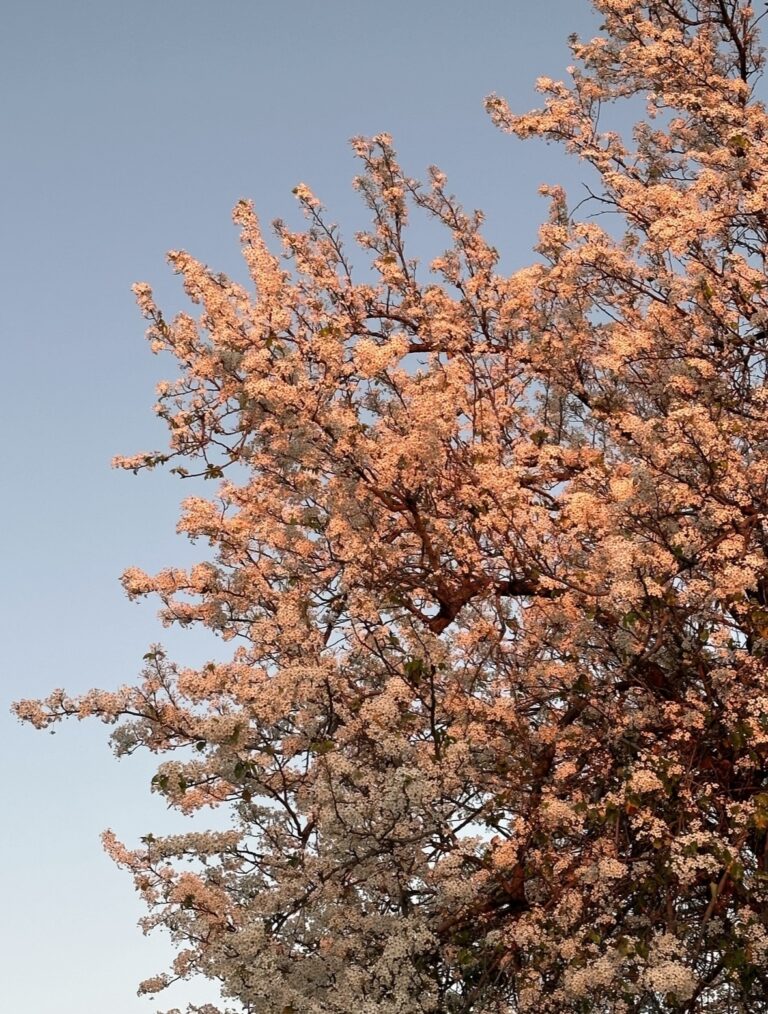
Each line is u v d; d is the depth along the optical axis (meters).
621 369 8.01
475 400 8.54
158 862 6.95
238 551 7.91
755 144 7.91
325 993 6.38
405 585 7.92
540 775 7.36
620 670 7.42
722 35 8.88
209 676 7.29
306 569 8.01
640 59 8.49
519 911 6.93
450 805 7.39
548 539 7.61
